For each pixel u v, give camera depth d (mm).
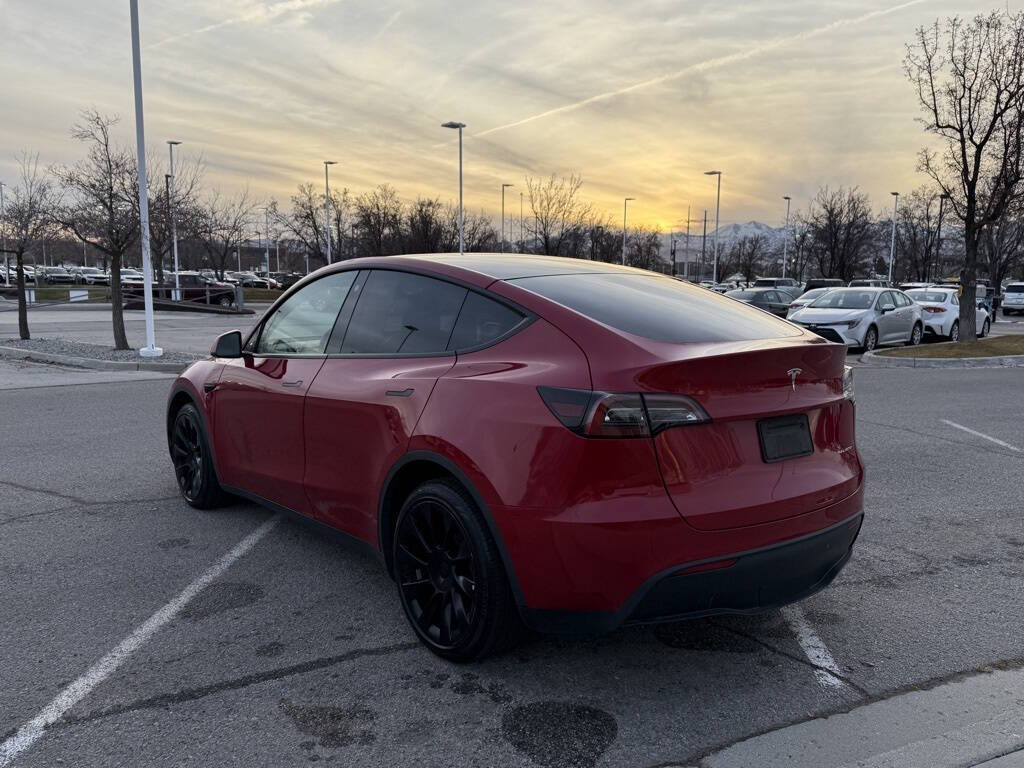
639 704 2961
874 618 3750
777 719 2871
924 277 54469
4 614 3648
